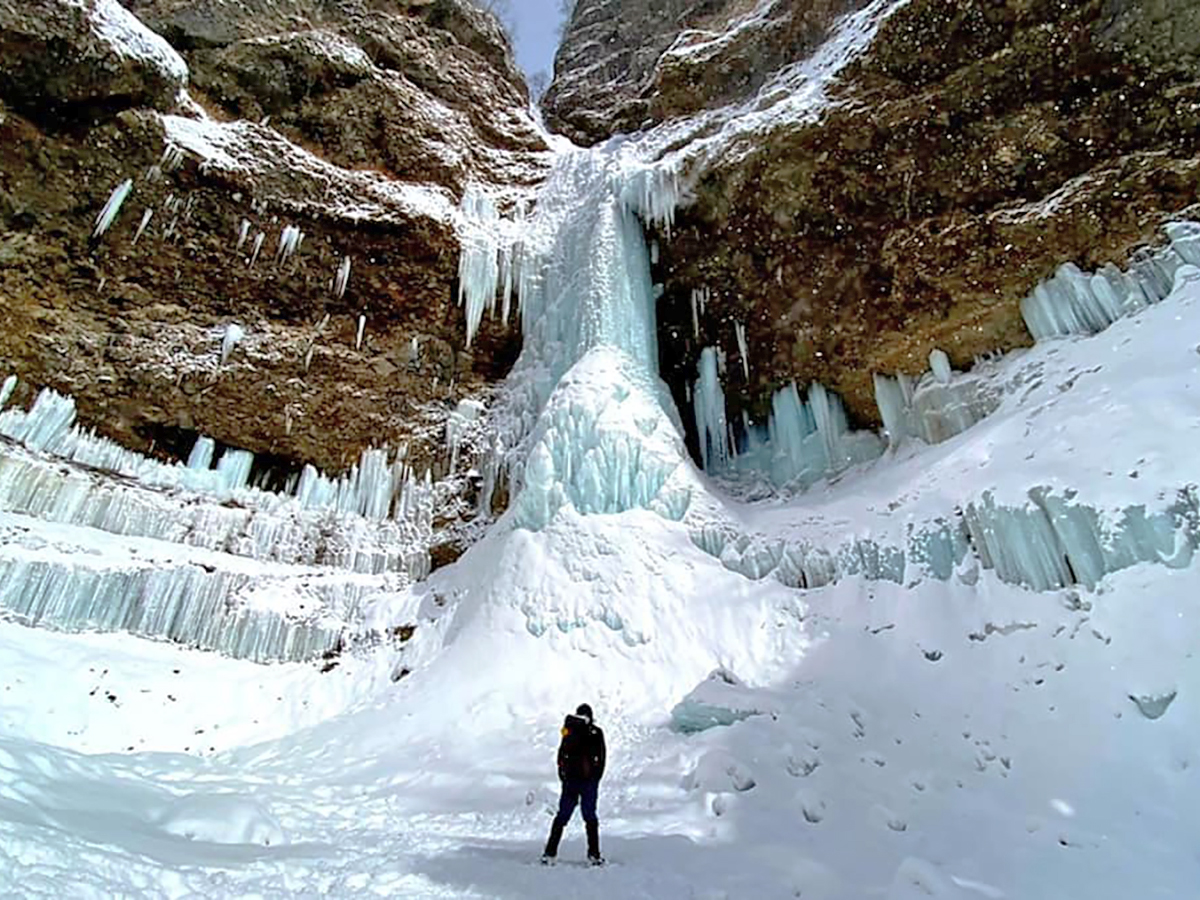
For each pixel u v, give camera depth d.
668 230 13.62
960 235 11.01
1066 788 5.75
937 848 5.38
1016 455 8.61
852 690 7.92
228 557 11.18
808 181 12.06
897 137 11.42
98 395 11.47
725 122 14.56
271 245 12.77
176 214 12.05
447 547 12.68
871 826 5.77
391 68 17.38
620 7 27.23
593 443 11.35
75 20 10.71
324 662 10.55
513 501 12.23
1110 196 9.91
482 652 9.81
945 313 11.30
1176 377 7.94
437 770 7.74
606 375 12.01
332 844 5.38
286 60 15.11
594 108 23.64
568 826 6.07
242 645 10.22
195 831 5.18
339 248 13.30
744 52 17.25
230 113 14.59
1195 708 5.73
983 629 7.70
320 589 11.36
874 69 11.79
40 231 11.24
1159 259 9.51
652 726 8.14
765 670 8.73
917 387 11.71
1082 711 6.30
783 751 6.92
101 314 11.78
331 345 13.34
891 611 8.63
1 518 9.65
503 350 14.77
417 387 13.95
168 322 12.19
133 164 11.65
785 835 5.70
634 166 14.16
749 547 10.34
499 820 6.30
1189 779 5.36
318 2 17.16
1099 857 4.95
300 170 13.07
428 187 15.50
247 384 12.47
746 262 13.12
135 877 3.65
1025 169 10.77
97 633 9.37
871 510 9.91
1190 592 6.40
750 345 13.56
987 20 10.90
